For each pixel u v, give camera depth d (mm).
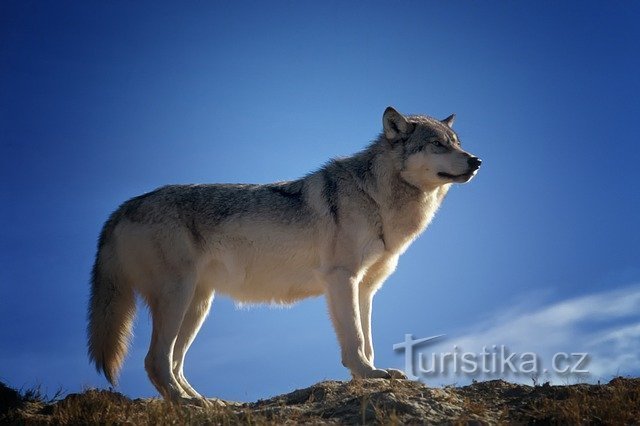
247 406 12195
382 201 14102
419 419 10406
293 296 14477
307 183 14375
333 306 13609
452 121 16078
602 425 10656
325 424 10281
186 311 14133
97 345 13953
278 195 14250
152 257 13828
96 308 14133
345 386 12211
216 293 14562
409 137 14211
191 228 13938
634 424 10617
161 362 13289
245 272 14156
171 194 14188
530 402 11672
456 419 10438
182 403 12500
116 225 14289
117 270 14164
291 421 10570
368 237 13914
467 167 13844
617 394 11461
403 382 12344
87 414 11766
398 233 14281
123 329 14156
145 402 12688
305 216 13992
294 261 14062
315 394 12047
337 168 14461
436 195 14727
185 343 14391
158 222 13875
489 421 10602
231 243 14023
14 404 12961
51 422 11727
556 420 10789
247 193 14273
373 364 14234
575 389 11938
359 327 13508
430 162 13984
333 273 13680
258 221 13953
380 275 14531
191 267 13836
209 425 10664
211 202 14086
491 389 12430
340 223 13891
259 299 14477
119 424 11281
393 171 14258
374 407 10570
